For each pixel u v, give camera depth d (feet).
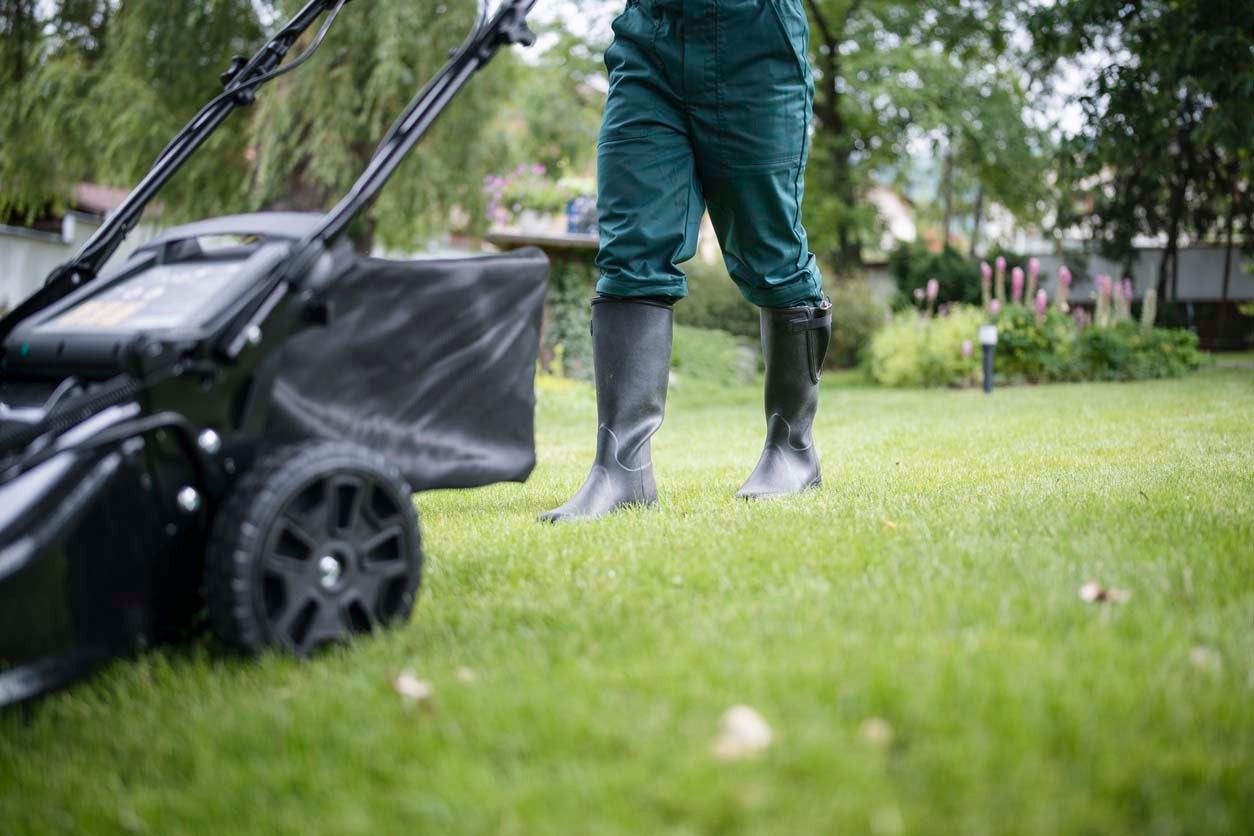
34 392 6.89
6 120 46.34
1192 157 83.15
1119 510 10.36
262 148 42.39
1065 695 5.12
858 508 11.16
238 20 44.50
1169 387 37.81
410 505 6.96
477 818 4.31
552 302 44.06
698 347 55.16
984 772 4.41
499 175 47.67
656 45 11.07
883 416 30.17
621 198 11.24
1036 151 77.05
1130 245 92.12
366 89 42.01
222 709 5.70
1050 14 47.93
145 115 42.42
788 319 12.35
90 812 4.70
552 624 6.97
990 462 16.40
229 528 6.13
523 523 11.02
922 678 5.38
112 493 6.05
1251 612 6.61
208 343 6.18
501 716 5.24
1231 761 4.48
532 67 71.82
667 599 7.42
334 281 6.86
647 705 5.25
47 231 68.03
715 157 11.30
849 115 76.28
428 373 7.49
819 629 6.44
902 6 75.61
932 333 49.06
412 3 42.11
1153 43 45.68
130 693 6.15
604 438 11.50
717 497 12.59
